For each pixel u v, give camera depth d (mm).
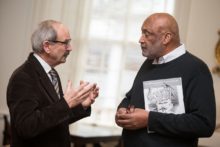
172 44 1863
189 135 1726
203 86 1751
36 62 1876
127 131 1925
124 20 4719
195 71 1776
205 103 1722
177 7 4367
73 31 4754
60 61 1946
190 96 1763
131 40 4688
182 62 1828
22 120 1686
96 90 1934
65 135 1911
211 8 4297
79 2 4766
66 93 1791
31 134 1679
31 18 4848
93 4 4840
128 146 1897
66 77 4703
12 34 4926
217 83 4238
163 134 1762
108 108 4695
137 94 1927
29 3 4871
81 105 1867
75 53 4750
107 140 3875
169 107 1797
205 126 1695
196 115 1711
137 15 4676
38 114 1698
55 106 1721
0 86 4914
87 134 3826
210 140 4109
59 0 4766
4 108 4867
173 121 1718
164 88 1826
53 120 1698
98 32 4805
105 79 4742
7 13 4961
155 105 1831
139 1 4672
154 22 1841
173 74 1821
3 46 4953
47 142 1824
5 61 4934
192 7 4344
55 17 4766
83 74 4777
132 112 1783
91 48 4801
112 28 4766
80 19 4766
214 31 4281
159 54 1869
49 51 1895
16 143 1801
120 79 4688
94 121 4695
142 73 1977
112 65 4738
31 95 1752
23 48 4859
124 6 4730
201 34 4305
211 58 4277
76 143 3670
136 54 4664
